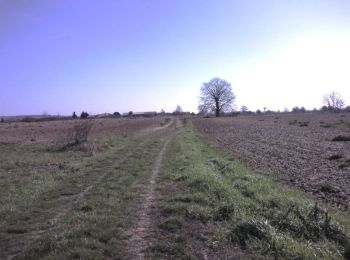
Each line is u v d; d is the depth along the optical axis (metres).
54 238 8.27
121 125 71.75
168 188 13.83
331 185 14.31
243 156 24.50
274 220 9.37
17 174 17.05
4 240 8.62
